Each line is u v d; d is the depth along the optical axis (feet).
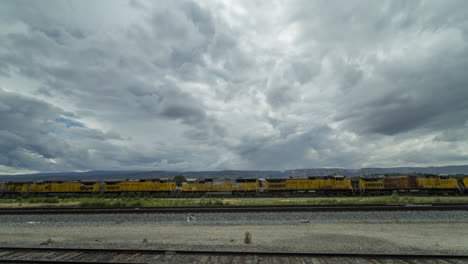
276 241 46.01
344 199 116.88
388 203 97.40
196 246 42.68
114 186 162.09
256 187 153.48
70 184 164.55
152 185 160.15
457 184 144.15
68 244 45.68
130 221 67.62
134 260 35.73
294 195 146.51
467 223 60.44
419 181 145.38
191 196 150.82
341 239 47.16
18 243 47.14
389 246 42.32
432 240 46.37
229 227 58.95
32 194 162.50
